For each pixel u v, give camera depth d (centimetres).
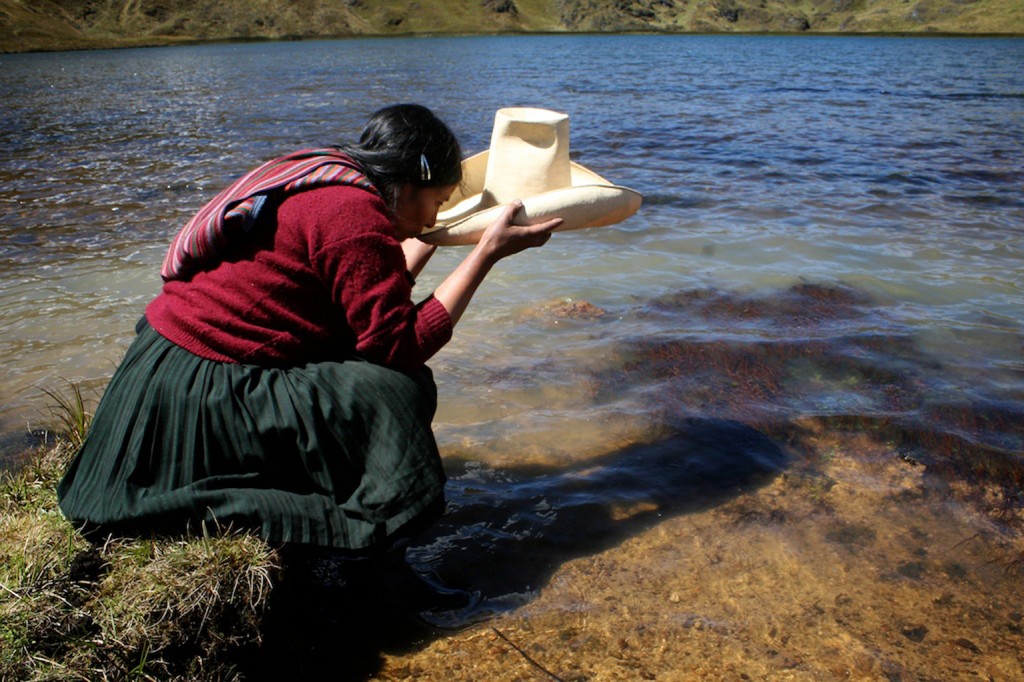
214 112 1450
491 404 342
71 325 421
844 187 752
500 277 500
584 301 456
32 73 2817
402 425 199
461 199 286
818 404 343
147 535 198
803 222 625
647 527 262
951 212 656
